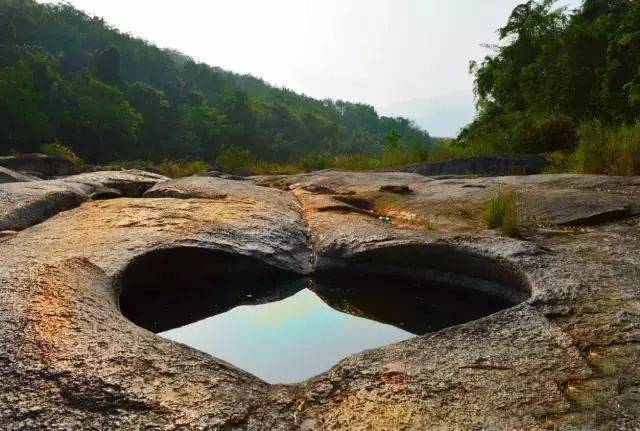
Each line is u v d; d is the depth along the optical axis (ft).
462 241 14.01
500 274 12.99
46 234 14.47
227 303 14.30
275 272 15.39
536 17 61.77
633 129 27.66
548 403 6.59
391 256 14.97
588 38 48.93
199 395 6.81
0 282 9.25
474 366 7.57
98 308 9.07
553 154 39.34
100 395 6.53
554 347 8.00
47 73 181.27
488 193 20.80
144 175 31.65
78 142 175.32
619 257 12.19
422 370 7.52
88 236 14.34
